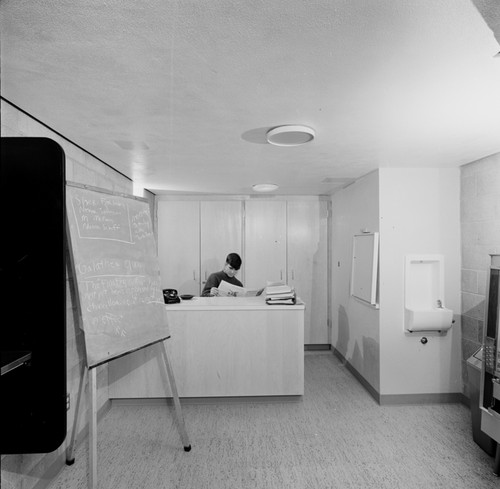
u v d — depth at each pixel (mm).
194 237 4793
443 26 1091
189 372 3008
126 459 2277
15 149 1177
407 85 1499
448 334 3109
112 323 2066
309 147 2453
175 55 1255
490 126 2021
